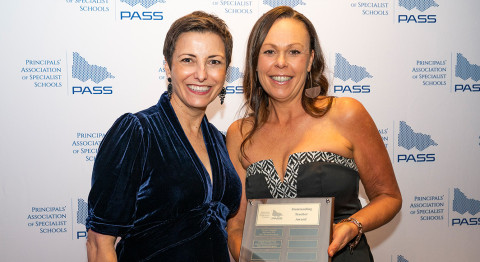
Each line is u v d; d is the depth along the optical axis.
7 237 2.51
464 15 2.76
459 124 2.79
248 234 1.69
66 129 2.51
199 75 1.61
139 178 1.57
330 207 1.66
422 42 2.72
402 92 2.73
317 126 1.90
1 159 2.48
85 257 2.57
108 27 2.49
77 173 2.53
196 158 1.67
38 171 2.51
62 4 2.46
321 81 1.98
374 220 1.80
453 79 2.77
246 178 1.95
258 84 1.98
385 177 1.94
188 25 1.63
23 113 2.48
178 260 1.60
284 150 1.90
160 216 1.59
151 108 1.73
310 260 1.59
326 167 1.82
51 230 2.54
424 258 2.82
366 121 1.90
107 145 1.59
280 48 1.84
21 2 2.44
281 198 1.74
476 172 2.83
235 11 2.55
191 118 1.74
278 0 2.58
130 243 1.63
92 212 1.55
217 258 1.69
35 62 2.47
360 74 2.67
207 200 1.67
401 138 2.74
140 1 2.50
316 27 2.62
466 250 2.86
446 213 2.82
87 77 2.50
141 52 2.52
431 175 2.79
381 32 2.68
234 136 2.02
